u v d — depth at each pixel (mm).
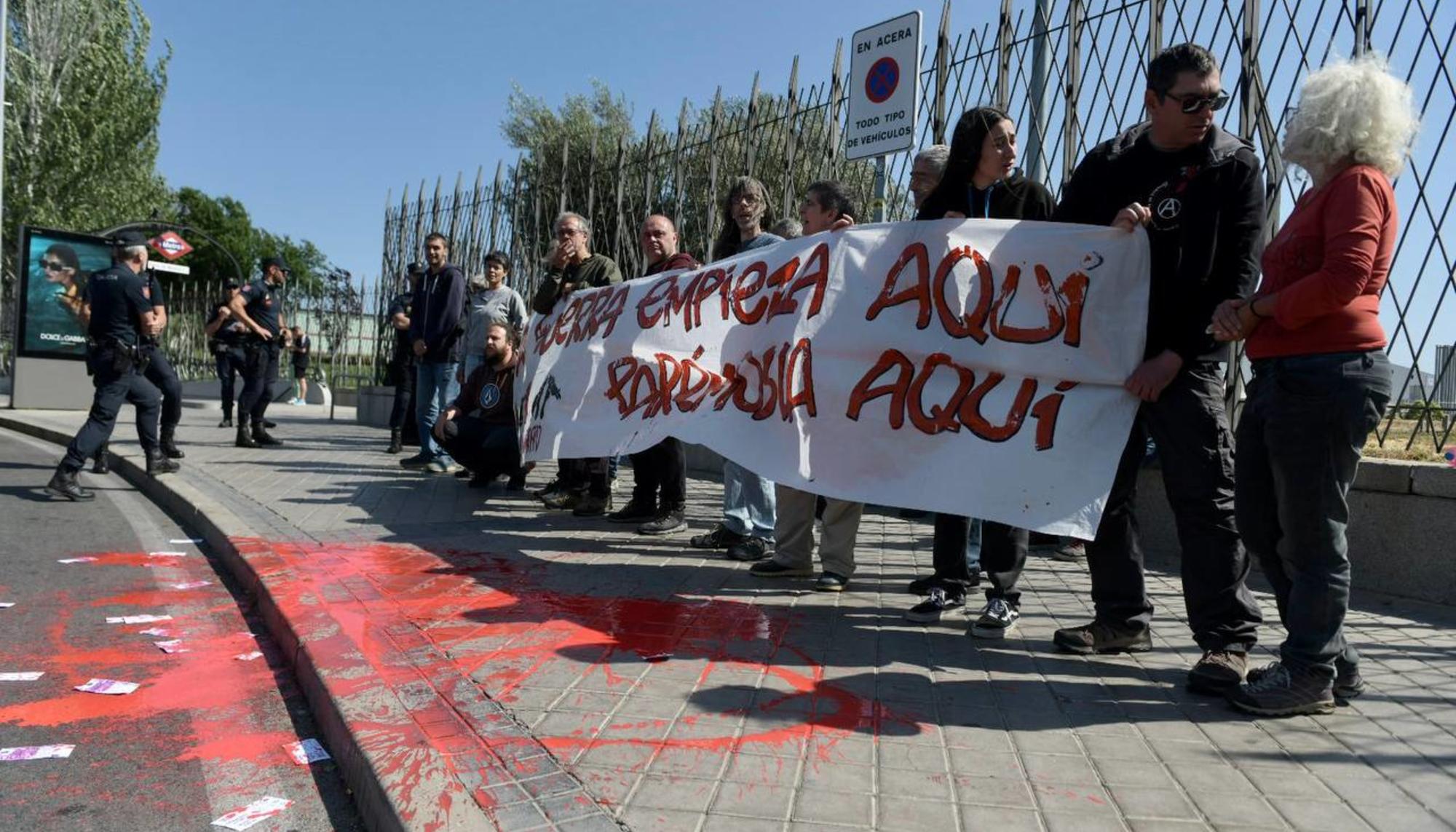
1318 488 2713
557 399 5723
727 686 2971
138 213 31219
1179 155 3219
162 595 4473
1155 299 3312
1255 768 2406
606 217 9453
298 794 2502
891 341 3936
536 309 6266
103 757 2713
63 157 29062
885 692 2957
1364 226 2561
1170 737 2621
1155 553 5316
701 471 8977
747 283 4703
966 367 3709
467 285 9367
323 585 4141
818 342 4168
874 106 5852
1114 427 3346
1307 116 2721
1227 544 3043
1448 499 4176
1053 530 3328
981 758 2447
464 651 3242
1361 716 2795
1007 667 3248
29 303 14844
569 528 5762
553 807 2096
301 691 3250
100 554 5281
